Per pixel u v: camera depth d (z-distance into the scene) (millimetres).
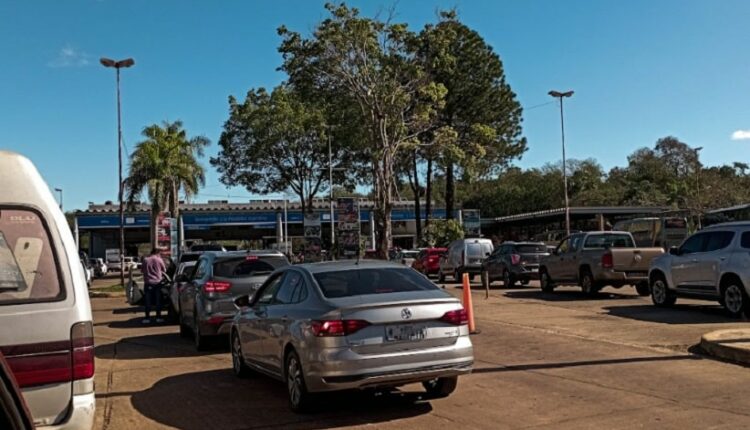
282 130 45750
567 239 21766
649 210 56781
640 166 94562
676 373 9203
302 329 7602
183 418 7852
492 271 26500
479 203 87500
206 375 10367
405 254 38031
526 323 14344
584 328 13367
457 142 39969
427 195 51750
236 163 48156
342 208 30344
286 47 34062
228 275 12469
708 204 57938
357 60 33906
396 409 7840
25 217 5117
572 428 6875
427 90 34875
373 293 7855
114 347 13641
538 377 9242
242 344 9781
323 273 8297
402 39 34469
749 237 14367
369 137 35500
